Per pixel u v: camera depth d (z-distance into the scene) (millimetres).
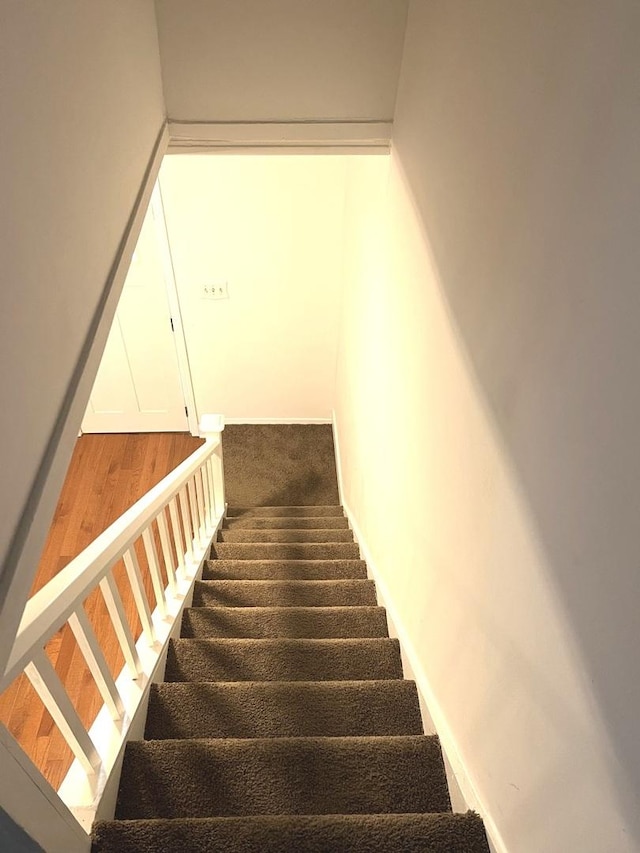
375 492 2688
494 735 1198
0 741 909
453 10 1325
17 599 836
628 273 638
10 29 812
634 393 636
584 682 803
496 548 1126
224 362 4352
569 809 871
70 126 1078
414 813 1402
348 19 1838
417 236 1730
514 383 995
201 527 3029
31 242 890
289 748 1548
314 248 3816
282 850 1248
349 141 2092
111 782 1414
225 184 3506
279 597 2561
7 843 1034
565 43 775
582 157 736
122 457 4316
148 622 1828
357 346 3227
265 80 1941
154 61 1807
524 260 938
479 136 1151
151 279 3820
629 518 663
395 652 2074
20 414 851
